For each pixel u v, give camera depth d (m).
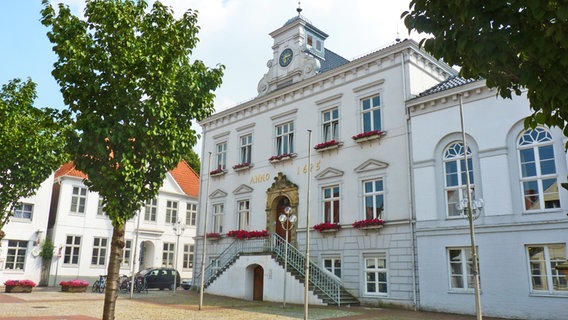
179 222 28.58
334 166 22.97
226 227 28.56
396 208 20.05
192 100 10.83
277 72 27.94
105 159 9.73
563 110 4.93
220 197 29.59
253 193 27.17
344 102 23.23
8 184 16.08
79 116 9.51
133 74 9.64
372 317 16.00
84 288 27.45
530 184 16.61
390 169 20.59
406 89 20.66
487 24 4.85
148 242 39.66
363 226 20.72
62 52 9.48
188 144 10.81
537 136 16.69
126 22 9.66
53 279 33.47
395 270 19.53
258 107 28.17
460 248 17.83
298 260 22.16
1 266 31.66
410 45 20.83
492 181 17.38
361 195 21.53
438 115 19.30
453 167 18.66
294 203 24.38
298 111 25.52
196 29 10.68
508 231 16.62
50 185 34.69
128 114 9.63
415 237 19.16
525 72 4.93
